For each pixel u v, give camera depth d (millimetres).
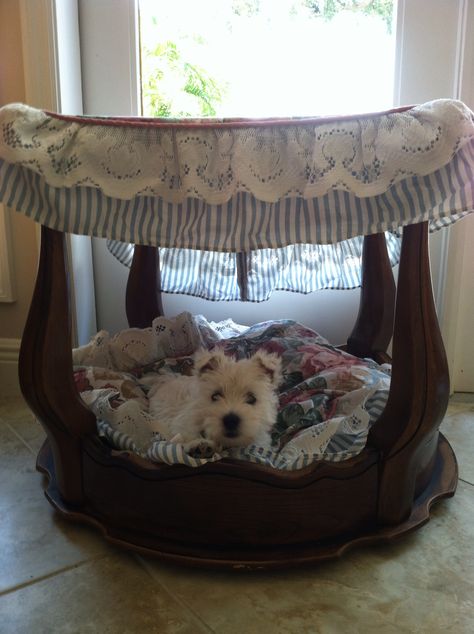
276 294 1716
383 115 808
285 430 1119
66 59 1512
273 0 1586
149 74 1646
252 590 898
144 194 850
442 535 1034
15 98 1521
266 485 921
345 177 812
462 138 791
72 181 836
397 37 1506
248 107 1670
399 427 952
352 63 1601
